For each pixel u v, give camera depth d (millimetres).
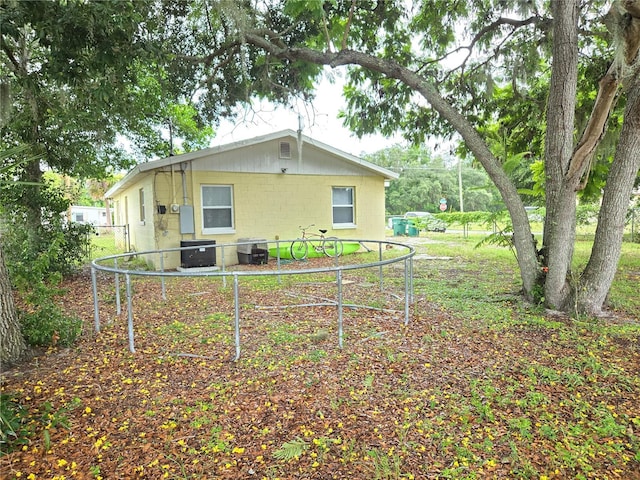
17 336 3838
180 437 2631
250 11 6742
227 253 10828
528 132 9227
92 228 9961
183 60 7656
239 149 10812
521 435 2621
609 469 2318
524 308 5523
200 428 2730
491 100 8406
